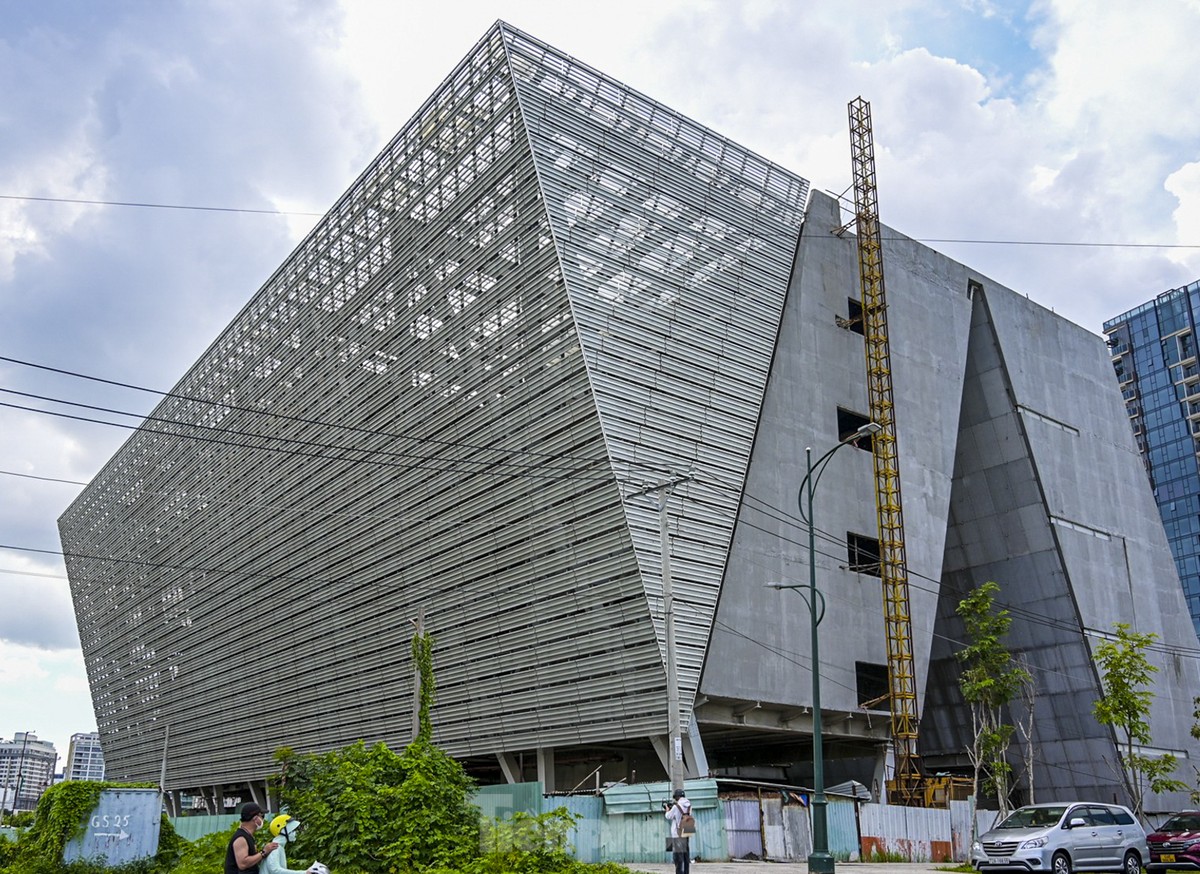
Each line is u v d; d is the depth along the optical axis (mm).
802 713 44906
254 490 66438
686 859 20469
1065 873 23250
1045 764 57875
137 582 90000
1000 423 60188
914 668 48938
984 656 40531
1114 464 65812
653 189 43125
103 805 23250
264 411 64750
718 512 42094
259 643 66688
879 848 34594
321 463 57688
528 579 43000
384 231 50938
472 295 44188
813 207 51562
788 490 45875
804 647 44688
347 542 55625
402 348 49562
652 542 39000
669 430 41000
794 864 29859
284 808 22109
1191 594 116375
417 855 18703
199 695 77500
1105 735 55562
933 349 56000
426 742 22359
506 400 42750
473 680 46656
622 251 41219
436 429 47250
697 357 42938
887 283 54219
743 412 44344
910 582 50375
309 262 58844
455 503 46625
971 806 38938
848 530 48625
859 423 51281
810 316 49625
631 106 43406
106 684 101188
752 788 35219
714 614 40969
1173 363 123250
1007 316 61406
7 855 23078
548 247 39375
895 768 48188
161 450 83375
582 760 51094
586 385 38719
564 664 41844
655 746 39062
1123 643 42094
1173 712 61750
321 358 57562
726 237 46062
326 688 59219
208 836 24953
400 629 51469
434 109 46031
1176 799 58250
